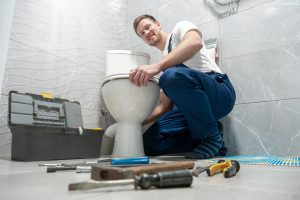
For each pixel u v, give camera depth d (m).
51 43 1.67
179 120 1.46
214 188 0.42
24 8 1.54
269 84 1.41
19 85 1.46
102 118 1.94
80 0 1.92
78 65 1.83
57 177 0.57
